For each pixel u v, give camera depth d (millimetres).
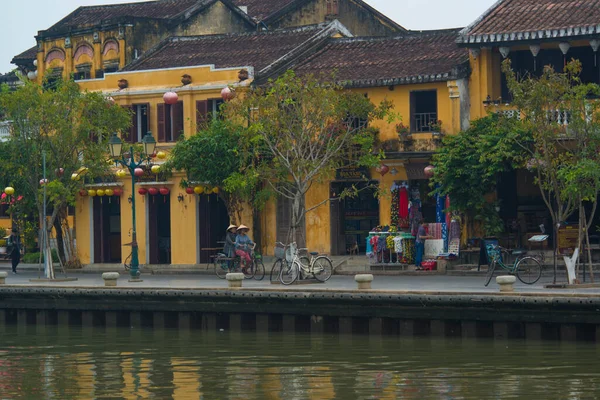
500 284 38969
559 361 34500
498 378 32375
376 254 52938
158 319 44562
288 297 41562
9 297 47812
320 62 59000
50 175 52594
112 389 32688
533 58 51875
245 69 58156
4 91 53219
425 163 53562
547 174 41812
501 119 44156
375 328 40406
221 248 54938
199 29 71375
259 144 52906
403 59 56406
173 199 59844
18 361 37719
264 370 34781
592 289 40000
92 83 62531
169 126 60438
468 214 51625
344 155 53406
